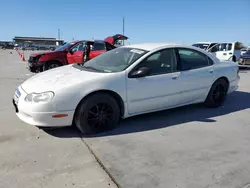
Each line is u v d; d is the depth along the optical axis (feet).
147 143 10.75
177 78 13.64
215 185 7.75
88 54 30.32
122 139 11.12
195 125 13.12
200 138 11.41
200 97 15.26
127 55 13.39
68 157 9.37
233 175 8.32
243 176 8.27
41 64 30.40
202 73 14.88
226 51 52.11
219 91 16.35
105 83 11.41
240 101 18.60
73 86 10.90
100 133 11.73
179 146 10.52
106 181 7.88
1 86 22.89
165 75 13.19
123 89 11.89
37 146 10.24
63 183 7.73
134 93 12.25
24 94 11.12
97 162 9.05
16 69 38.93
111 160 9.22
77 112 11.14
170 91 13.47
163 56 13.43
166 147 10.39
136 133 11.84
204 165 8.96
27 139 10.90
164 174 8.33
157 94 13.00
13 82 25.44
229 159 9.45
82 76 11.68
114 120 12.07
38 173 8.26
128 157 9.47
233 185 7.77
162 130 12.30
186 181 7.94
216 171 8.57
